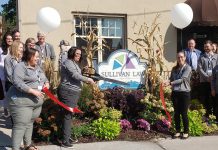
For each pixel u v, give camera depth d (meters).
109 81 6.05
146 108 6.00
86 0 8.70
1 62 5.60
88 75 5.73
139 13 9.06
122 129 5.67
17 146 4.36
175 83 5.45
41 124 5.23
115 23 9.02
